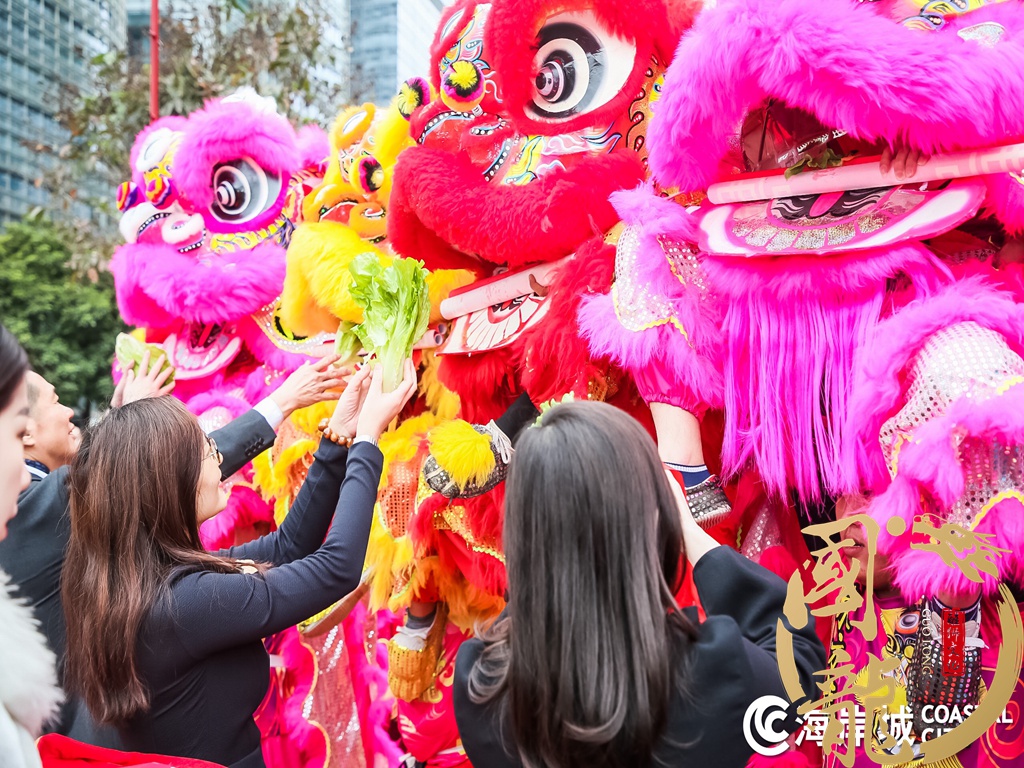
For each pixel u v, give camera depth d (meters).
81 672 1.42
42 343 12.78
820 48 1.30
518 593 1.05
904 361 1.34
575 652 1.01
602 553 1.02
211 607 1.41
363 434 1.63
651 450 1.09
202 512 1.59
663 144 1.53
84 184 7.62
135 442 1.46
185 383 3.04
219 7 6.10
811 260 1.46
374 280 1.70
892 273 1.42
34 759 1.00
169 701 1.43
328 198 2.66
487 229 1.77
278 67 5.95
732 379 1.54
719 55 1.39
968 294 1.37
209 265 2.92
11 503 1.04
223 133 2.91
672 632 1.07
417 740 2.43
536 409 1.88
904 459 1.31
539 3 1.74
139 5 18.47
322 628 2.48
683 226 1.58
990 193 1.45
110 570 1.42
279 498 2.89
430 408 2.62
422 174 1.85
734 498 1.69
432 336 2.49
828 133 1.52
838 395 1.45
